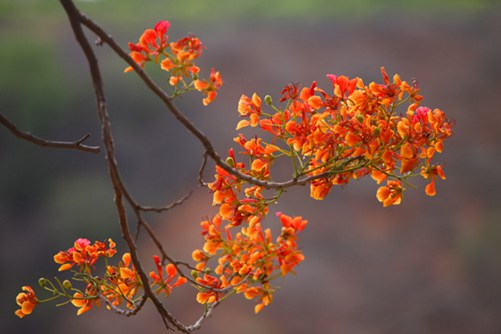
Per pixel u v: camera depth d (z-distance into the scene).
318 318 16.55
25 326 17.77
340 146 1.92
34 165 21.20
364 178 19.91
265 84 24.88
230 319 16.16
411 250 18.38
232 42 26.30
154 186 21.09
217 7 28.77
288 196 19.20
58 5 27.80
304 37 26.67
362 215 19.22
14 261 18.88
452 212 19.41
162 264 1.69
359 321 16.66
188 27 27.64
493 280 17.55
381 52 26.05
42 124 22.47
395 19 27.36
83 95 23.14
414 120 1.91
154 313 16.39
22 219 20.11
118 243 18.70
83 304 1.97
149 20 28.33
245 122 1.95
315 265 17.70
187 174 21.31
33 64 23.70
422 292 17.30
